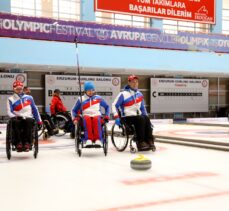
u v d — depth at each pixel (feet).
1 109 45.85
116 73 53.62
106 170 15.96
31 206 10.62
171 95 57.67
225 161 18.22
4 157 19.76
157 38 48.55
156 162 17.93
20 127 18.93
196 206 10.45
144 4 52.47
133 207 10.40
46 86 49.01
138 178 14.30
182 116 59.11
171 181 13.71
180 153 21.04
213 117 62.13
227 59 53.93
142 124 20.84
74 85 50.60
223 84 63.57
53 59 43.11
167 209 10.19
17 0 48.32
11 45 40.86
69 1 52.11
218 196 11.51
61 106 30.58
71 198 11.43
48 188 12.77
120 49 46.70
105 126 20.01
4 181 13.91
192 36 50.98
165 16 54.13
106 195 11.76
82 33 44.27
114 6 50.47
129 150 22.43
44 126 28.78
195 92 59.82
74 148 23.57
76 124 19.98
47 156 20.11
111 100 53.11
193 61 51.29
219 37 52.90
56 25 42.83
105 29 45.55
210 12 57.93
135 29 47.24
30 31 41.55
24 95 19.57
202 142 24.44
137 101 21.38
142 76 56.54
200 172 15.44
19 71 46.85
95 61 45.27
